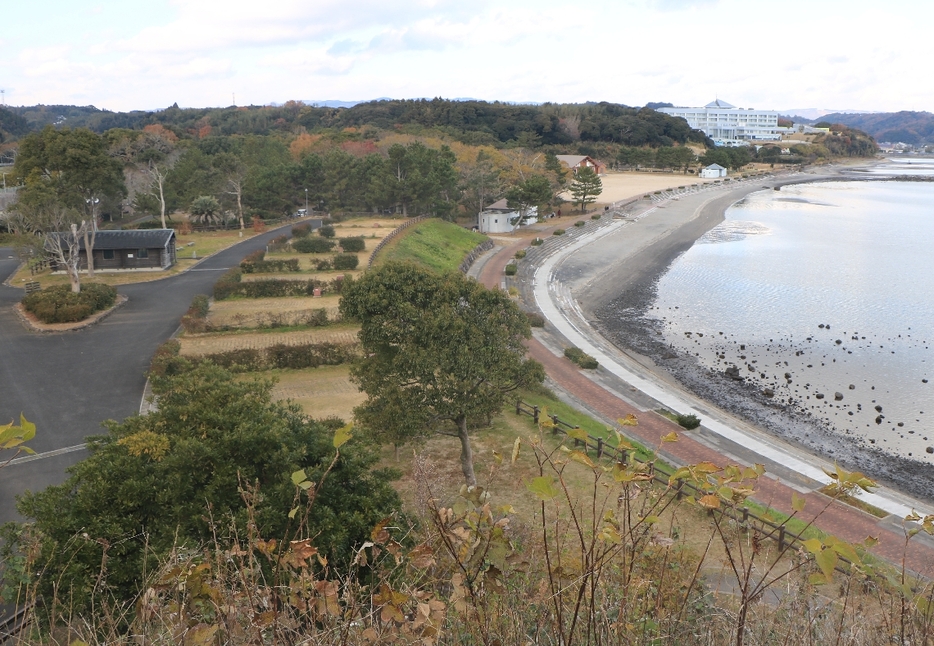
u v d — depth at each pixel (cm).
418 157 8688
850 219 11406
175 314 4616
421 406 2402
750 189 15562
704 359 4969
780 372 4716
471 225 9744
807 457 3397
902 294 6625
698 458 3206
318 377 3697
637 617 507
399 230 7388
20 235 4822
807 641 502
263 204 8588
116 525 1356
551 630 485
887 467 3434
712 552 1597
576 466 2481
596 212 11038
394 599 426
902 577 508
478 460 2683
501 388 2547
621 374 4412
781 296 6606
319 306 4809
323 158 9556
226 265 6088
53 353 3828
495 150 12644
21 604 1083
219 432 1608
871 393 4356
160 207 8025
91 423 2958
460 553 466
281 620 436
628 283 7150
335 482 1631
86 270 5762
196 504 1448
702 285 7056
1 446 372
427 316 2414
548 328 5400
